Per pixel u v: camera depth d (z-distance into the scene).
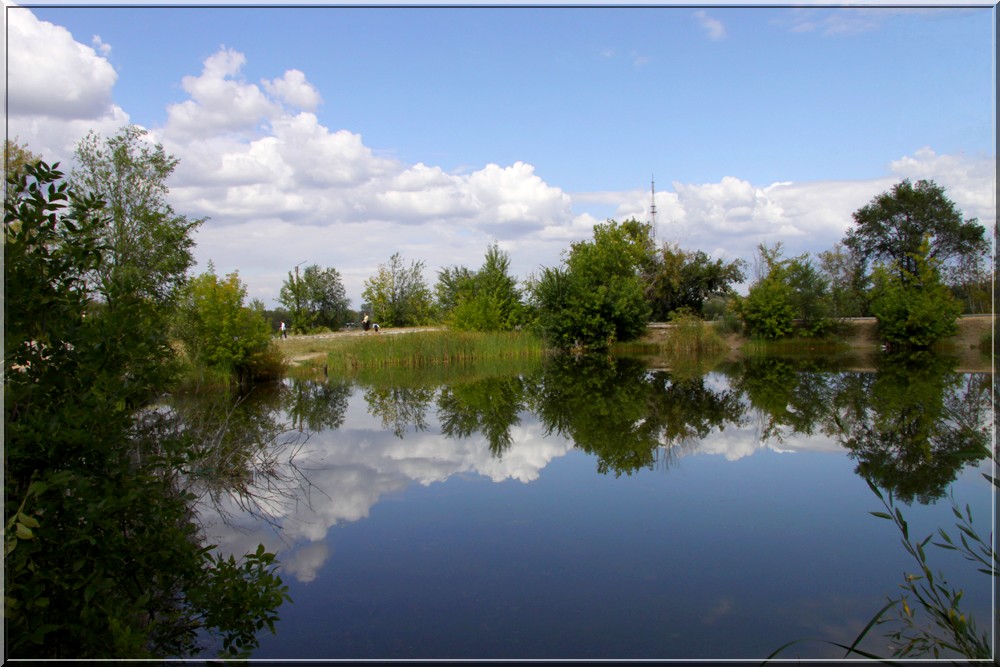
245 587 4.71
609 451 11.23
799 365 26.78
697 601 5.37
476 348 31.41
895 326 32.06
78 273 4.28
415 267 50.19
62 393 3.97
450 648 4.64
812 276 35.31
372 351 28.05
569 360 31.56
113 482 3.89
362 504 8.16
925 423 12.66
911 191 40.34
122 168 15.83
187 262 16.58
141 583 4.45
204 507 7.94
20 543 3.30
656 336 39.56
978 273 33.75
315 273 46.94
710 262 49.56
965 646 3.93
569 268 38.59
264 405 16.48
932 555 6.27
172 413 11.05
